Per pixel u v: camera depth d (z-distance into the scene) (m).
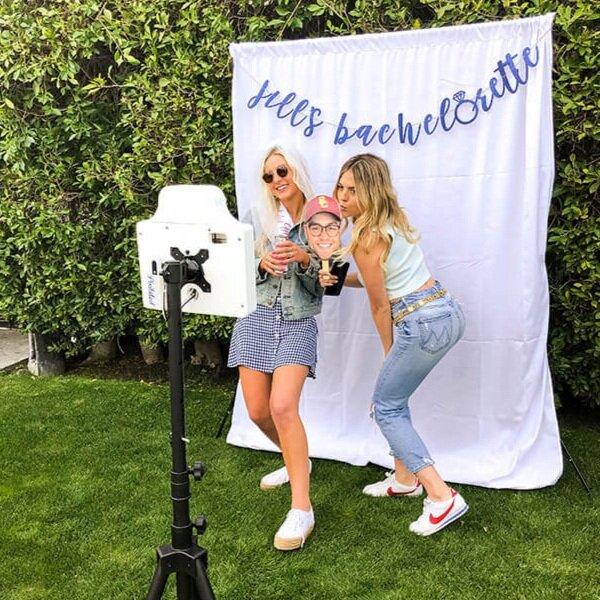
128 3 3.76
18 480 3.21
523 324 3.00
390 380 2.66
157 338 4.53
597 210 3.32
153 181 4.08
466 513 2.87
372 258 2.53
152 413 4.07
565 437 3.68
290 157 2.72
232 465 3.36
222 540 2.69
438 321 2.56
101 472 3.29
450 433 3.26
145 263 1.97
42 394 4.43
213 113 3.79
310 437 3.50
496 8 3.12
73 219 4.45
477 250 3.02
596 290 3.35
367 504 2.96
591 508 2.89
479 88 2.88
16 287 4.58
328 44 3.05
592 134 3.12
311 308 2.75
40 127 4.23
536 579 2.42
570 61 3.10
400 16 3.28
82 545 2.67
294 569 2.50
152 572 2.49
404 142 3.03
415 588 2.38
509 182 2.91
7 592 2.39
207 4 3.65
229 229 1.83
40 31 3.90
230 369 4.90
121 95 4.05
